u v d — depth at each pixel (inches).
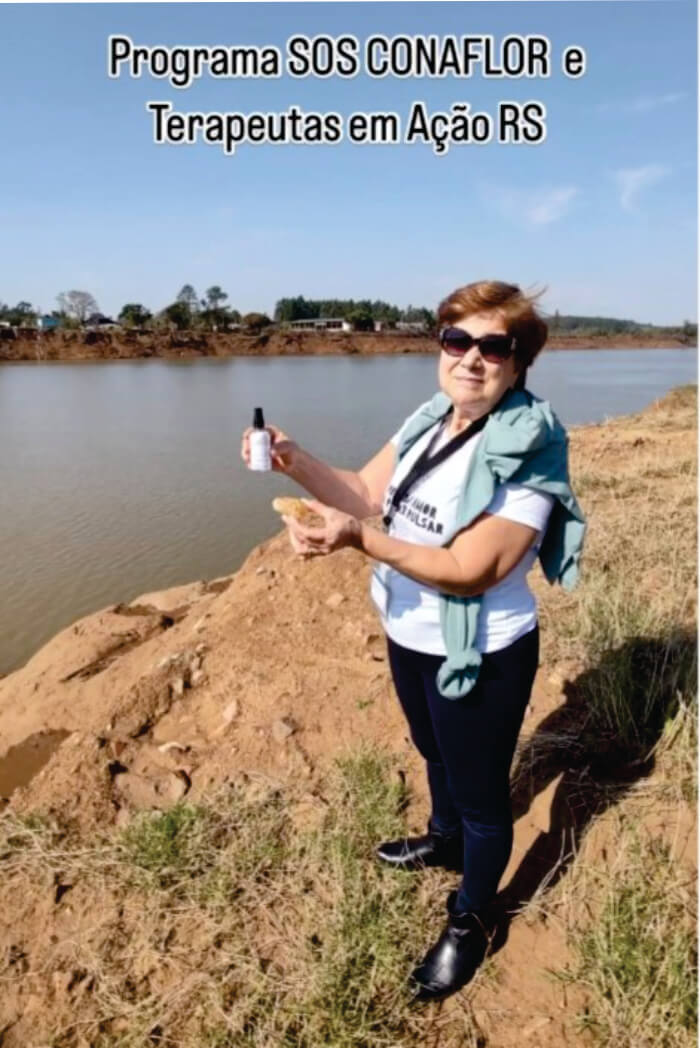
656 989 78.0
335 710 131.0
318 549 67.4
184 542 411.5
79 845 105.2
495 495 68.2
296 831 104.9
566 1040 77.2
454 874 97.0
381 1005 81.4
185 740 130.2
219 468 633.6
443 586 69.0
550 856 98.3
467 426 73.7
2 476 602.2
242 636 160.9
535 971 84.7
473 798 78.7
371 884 95.0
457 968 82.8
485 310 67.6
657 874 89.9
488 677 73.9
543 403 70.4
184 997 83.0
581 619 141.7
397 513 77.7
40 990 86.0
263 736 125.6
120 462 667.4
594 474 267.7
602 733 115.7
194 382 1835.6
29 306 4466.0
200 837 102.5
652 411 508.4
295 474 88.7
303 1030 78.9
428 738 87.2
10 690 196.7
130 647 213.3
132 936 91.3
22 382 1843.0
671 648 127.3
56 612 315.0
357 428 898.1
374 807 106.6
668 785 102.7
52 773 121.9
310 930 89.9
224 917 92.0
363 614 162.9
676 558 175.0
